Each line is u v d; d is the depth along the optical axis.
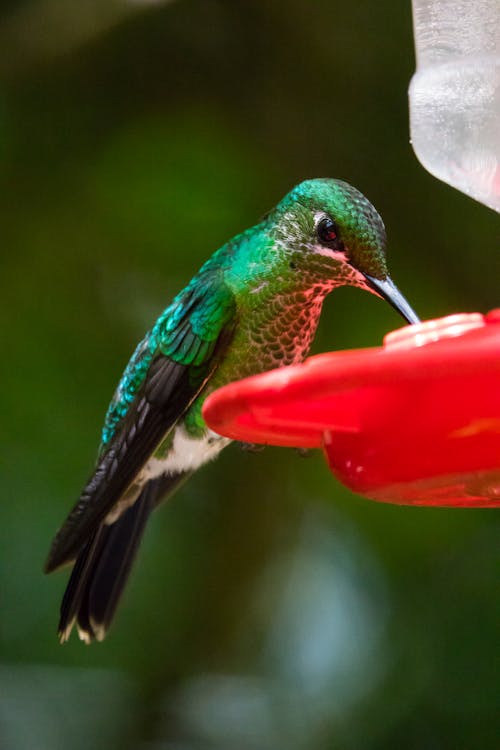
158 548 10.95
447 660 10.30
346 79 11.31
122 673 10.79
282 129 11.26
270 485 11.01
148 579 10.91
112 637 10.86
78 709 10.53
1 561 11.02
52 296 11.05
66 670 10.84
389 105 11.30
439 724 10.05
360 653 10.74
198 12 11.23
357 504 10.98
